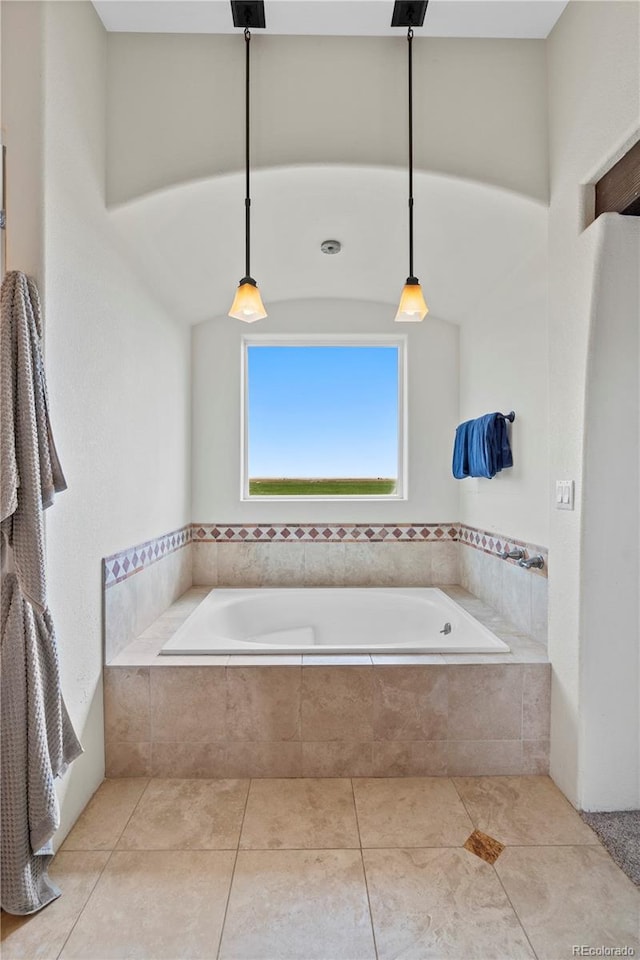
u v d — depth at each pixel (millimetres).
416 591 2916
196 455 3104
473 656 1942
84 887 1372
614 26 1502
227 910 1303
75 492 1661
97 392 1820
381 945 1209
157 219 2016
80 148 1683
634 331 1629
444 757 1879
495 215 2031
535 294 2146
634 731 1681
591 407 1644
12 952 1193
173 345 2740
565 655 1773
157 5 1744
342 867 1440
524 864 1451
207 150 1870
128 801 1729
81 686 1694
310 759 1868
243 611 2754
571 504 1735
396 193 1989
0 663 1320
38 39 1472
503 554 2311
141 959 1175
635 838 1546
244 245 2326
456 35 1876
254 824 1613
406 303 1814
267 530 3102
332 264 2578
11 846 1294
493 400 2596
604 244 1594
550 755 1880
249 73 1863
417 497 3129
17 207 1459
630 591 1671
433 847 1516
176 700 1861
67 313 1607
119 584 1994
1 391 1315
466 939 1224
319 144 1859
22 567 1320
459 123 1880
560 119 1806
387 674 1864
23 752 1319
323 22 1803
